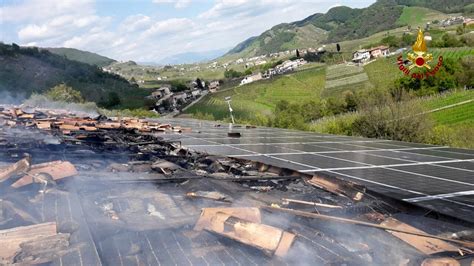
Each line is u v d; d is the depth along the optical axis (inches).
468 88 3134.8
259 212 227.6
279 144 703.1
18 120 624.1
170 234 207.6
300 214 242.1
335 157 563.8
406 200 320.2
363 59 5511.8
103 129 628.4
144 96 4018.2
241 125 1248.8
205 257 187.6
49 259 163.2
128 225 210.7
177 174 339.9
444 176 439.2
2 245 172.1
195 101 4237.2
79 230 195.6
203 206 259.4
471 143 1691.7
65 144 429.1
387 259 199.3
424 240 216.4
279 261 186.4
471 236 231.9
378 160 552.7
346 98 2709.2
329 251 201.2
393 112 1573.6
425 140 1561.3
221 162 437.1
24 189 245.4
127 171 342.3
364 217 264.5
